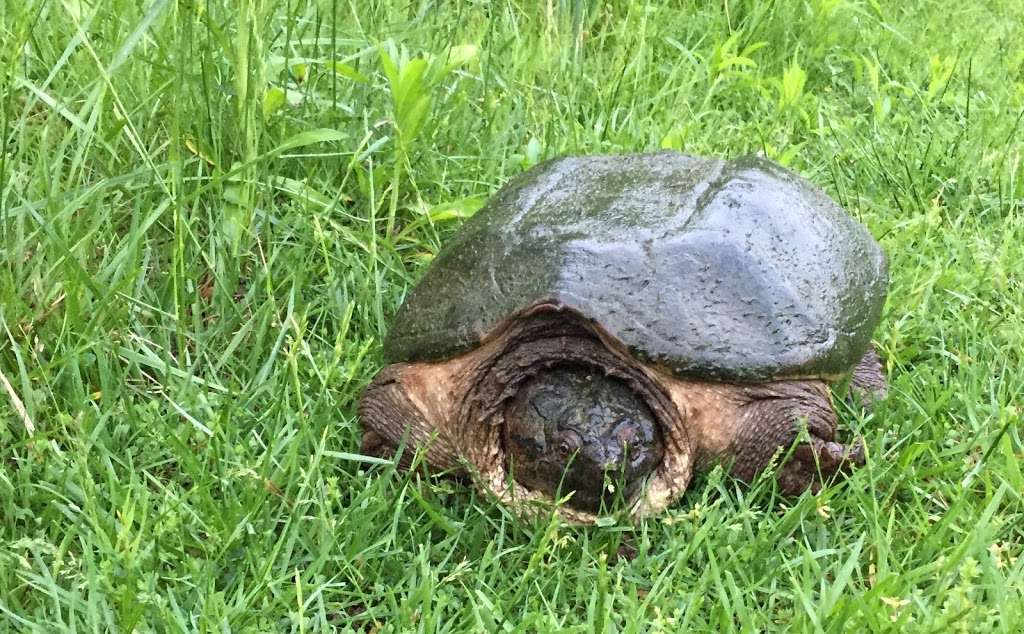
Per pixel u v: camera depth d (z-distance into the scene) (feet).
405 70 2.76
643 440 2.22
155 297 2.59
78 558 2.03
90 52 2.53
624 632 1.92
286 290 2.73
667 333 2.19
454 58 2.92
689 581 2.11
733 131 3.94
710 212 2.41
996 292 3.09
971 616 1.94
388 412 2.36
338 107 3.09
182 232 2.59
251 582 2.02
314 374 2.46
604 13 4.47
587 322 2.19
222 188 2.77
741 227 2.39
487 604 1.97
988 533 2.13
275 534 2.18
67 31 2.87
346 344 2.59
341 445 2.39
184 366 2.49
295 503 2.09
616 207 2.44
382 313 2.76
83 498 2.11
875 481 2.29
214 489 2.22
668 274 2.24
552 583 2.10
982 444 2.49
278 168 2.89
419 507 2.26
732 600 2.04
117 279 2.51
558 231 2.36
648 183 2.55
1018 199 3.66
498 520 2.26
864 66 4.62
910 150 3.88
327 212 2.79
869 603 1.95
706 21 4.55
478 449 2.31
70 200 2.53
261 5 2.82
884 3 5.27
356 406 2.45
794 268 2.39
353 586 2.11
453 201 3.07
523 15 4.05
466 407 2.29
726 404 2.26
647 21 4.35
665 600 2.02
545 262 2.27
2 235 2.43
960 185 3.68
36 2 2.83
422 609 1.97
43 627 1.90
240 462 2.19
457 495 2.32
